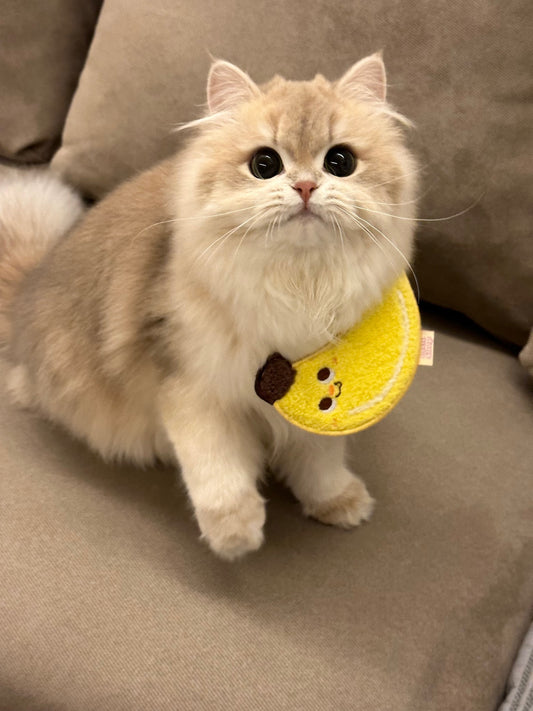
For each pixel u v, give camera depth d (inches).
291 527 38.2
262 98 31.5
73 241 41.9
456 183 44.9
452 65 43.1
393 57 44.3
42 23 59.0
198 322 32.0
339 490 38.3
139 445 41.3
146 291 35.6
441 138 44.2
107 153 55.0
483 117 43.2
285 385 32.1
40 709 29.6
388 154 31.5
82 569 33.3
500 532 37.9
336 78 45.8
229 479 34.0
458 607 33.7
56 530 35.1
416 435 44.2
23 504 36.2
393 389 31.7
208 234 29.9
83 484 39.4
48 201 51.5
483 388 48.2
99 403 40.3
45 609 31.4
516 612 34.4
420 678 30.4
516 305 47.4
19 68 60.3
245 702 28.7
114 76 53.0
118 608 31.8
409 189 32.6
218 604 32.8
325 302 30.9
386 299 32.4
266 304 30.6
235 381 33.1
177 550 35.6
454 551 36.7
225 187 29.5
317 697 29.1
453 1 42.4
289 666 30.2
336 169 29.9
